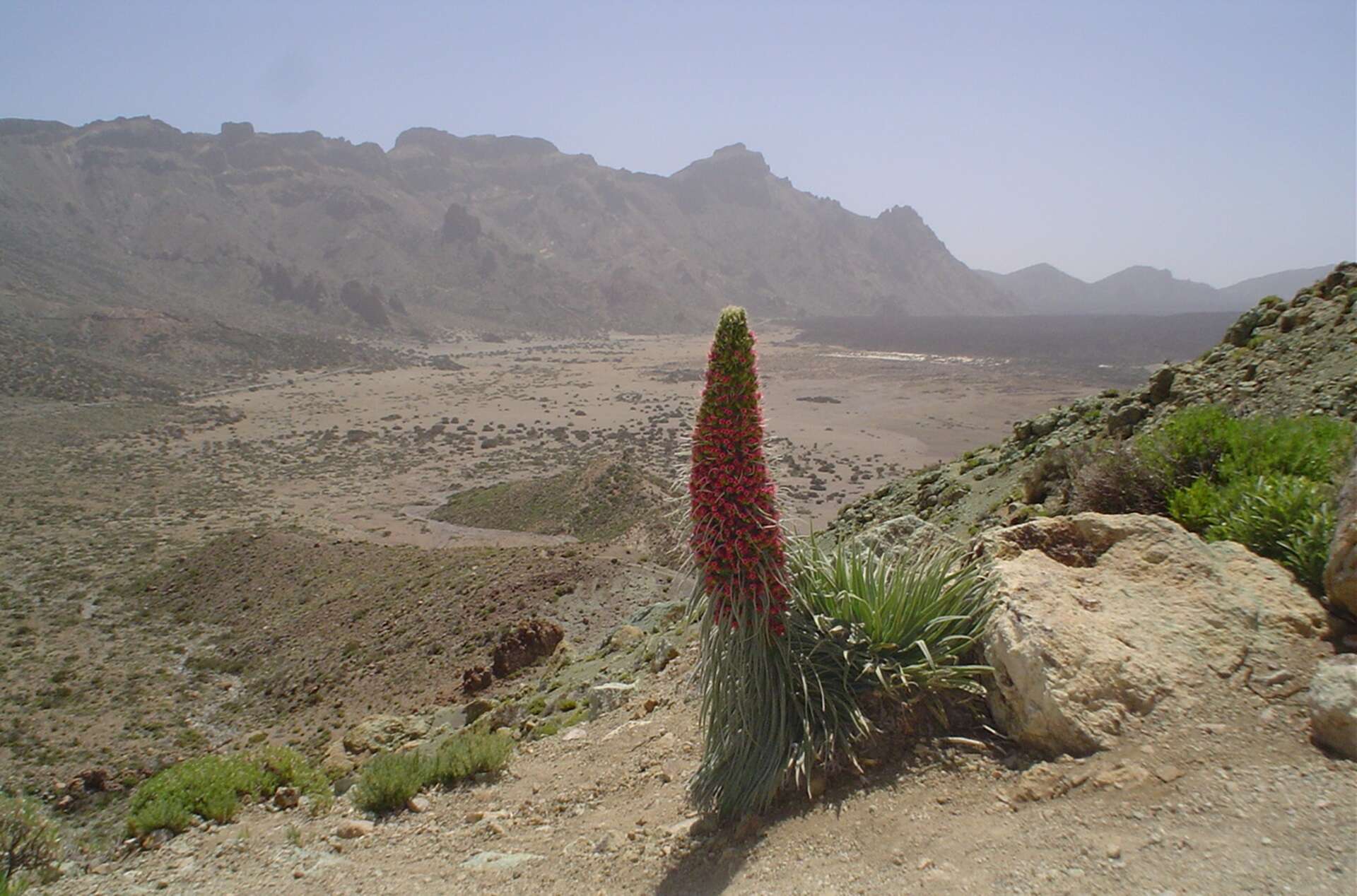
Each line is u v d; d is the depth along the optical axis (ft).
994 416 528.22
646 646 40.40
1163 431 26.73
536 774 24.64
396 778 25.18
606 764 23.41
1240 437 24.52
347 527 271.08
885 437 447.83
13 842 23.21
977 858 12.78
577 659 55.36
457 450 442.91
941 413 547.08
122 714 112.98
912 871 12.98
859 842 14.28
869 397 635.66
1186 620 16.11
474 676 72.74
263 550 190.08
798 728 16.85
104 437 453.17
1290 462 23.00
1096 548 18.67
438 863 19.57
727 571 16.66
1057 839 12.63
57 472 363.56
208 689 120.88
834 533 51.98
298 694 107.86
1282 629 15.65
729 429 16.30
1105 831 12.50
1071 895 11.35
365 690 99.45
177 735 104.37
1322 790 12.02
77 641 151.23
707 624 17.03
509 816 21.68
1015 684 15.35
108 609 172.86
